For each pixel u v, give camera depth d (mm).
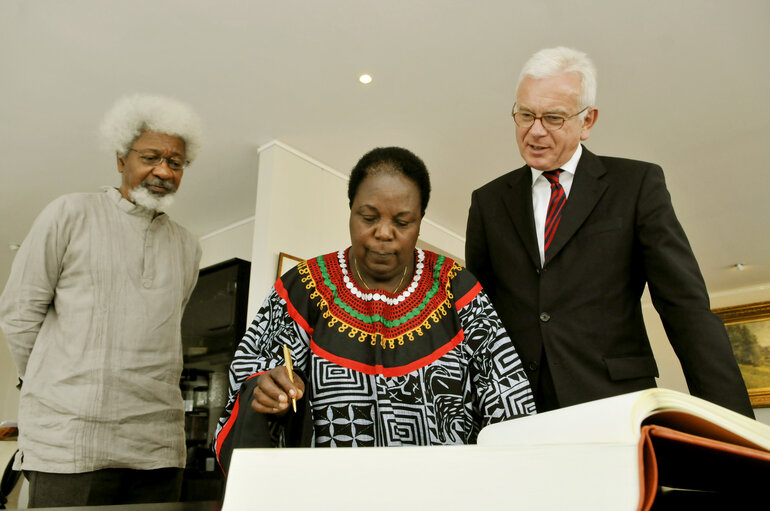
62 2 2160
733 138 3223
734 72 2654
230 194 3803
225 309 3283
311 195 3270
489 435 435
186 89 2715
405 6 2230
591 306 1054
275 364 771
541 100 1094
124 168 1424
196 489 3053
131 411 1250
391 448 310
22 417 1207
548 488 270
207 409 3160
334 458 313
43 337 1271
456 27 2348
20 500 2381
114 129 1394
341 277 859
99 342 1252
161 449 1290
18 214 4031
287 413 659
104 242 1325
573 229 1094
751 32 2385
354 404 756
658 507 417
